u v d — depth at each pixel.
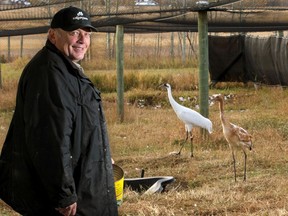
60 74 3.82
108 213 4.08
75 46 4.02
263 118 15.63
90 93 3.96
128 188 8.58
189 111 11.56
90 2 11.90
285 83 21.12
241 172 9.77
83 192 3.90
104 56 33.56
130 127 15.14
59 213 3.91
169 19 14.41
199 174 9.93
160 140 13.22
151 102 20.84
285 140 12.70
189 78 23.00
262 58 21.84
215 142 12.55
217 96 9.12
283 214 6.41
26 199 3.93
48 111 3.70
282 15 14.06
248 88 22.91
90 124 3.91
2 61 33.91
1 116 17.42
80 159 3.89
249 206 6.84
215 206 6.93
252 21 14.88
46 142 3.66
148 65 29.38
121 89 16.38
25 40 47.03
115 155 12.06
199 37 12.69
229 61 23.08
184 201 7.28
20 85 3.94
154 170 10.55
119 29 16.06
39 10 11.80
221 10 12.42
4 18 11.96
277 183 8.30
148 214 6.71
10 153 4.07
